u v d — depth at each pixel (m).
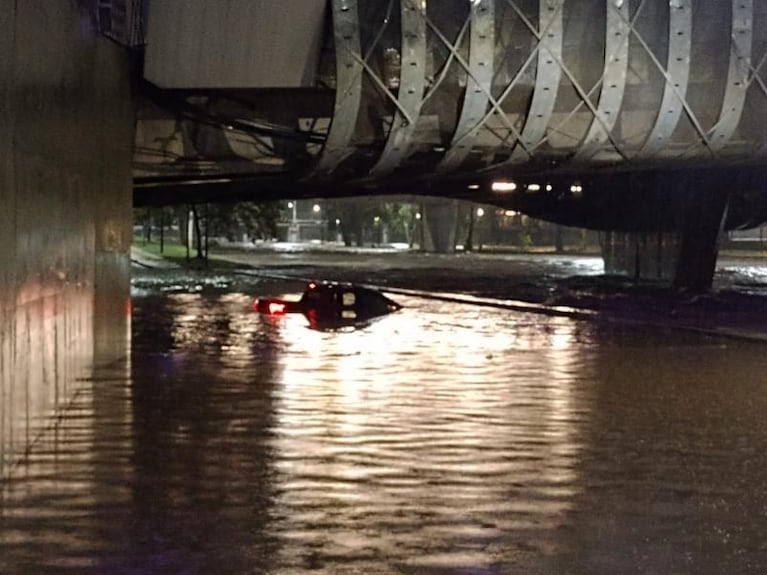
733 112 28.64
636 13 26.92
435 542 9.98
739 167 33.66
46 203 14.66
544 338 27.80
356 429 15.41
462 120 26.67
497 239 118.31
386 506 11.24
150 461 13.23
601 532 10.34
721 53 28.11
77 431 15.07
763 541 10.07
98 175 20.45
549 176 35.56
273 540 10.00
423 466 13.11
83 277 18.81
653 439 14.91
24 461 13.12
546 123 27.31
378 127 26.66
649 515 10.98
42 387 14.53
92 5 19.44
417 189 39.19
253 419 16.12
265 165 27.67
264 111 26.69
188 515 10.84
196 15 23.80
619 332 29.38
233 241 114.12
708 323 31.12
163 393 18.47
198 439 14.62
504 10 26.28
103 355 21.52
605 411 17.12
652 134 28.50
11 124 12.14
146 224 96.50
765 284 49.00
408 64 25.44
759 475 12.77
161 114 26.55
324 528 10.41
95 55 19.84
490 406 17.48
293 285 48.62
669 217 46.72
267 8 24.05
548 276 56.47
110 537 10.07
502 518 10.83
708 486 12.23
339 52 24.97
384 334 28.62
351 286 34.66
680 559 9.52
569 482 12.37
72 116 17.09
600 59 27.20
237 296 41.50
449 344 26.39
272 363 22.55
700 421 16.30
